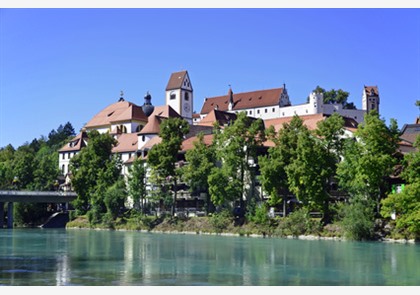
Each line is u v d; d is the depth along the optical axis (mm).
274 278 48969
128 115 189000
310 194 92875
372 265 57031
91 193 138000
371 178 87312
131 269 54188
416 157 81625
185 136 157625
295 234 94750
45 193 142625
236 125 111062
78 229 131625
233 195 108062
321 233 92000
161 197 123688
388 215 82625
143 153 149250
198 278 48844
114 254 67688
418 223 78250
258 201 114375
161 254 67625
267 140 120688
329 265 57156
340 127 97938
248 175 114625
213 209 121625
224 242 85688
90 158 143875
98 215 133750
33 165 171625
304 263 58719
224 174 108812
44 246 79000
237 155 109625
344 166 91812
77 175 142125
